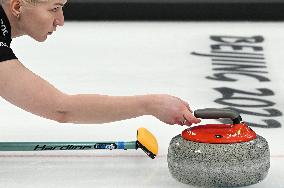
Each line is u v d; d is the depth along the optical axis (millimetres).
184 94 6117
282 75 6867
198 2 10391
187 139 3658
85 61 7629
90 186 3801
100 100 3748
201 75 6906
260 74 6906
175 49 8336
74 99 3748
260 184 3820
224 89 6277
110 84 6566
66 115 3766
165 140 4707
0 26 3742
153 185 3801
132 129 4992
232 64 7426
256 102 5766
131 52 8164
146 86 6477
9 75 3668
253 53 8031
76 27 9812
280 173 4020
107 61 7648
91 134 4879
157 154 4359
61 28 9688
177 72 7078
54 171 4059
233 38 9023
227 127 3703
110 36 9172
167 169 4078
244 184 3615
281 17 10359
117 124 5109
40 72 7059
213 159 3549
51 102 3715
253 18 10398
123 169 4090
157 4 10391
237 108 5562
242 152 3566
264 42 8719
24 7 3730
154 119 5242
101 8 10367
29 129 5016
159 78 6820
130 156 4340
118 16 10398
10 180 3904
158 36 9188
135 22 10305
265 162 3650
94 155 4363
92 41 8812
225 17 10406
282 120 5199
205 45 8570
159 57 7879
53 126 5082
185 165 3615
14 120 5254
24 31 3869
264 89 6273
